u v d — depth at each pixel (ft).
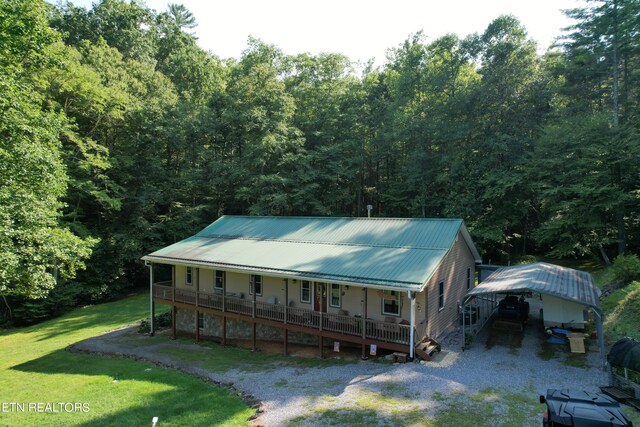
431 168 110.32
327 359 54.39
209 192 130.41
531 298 79.51
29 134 60.64
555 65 113.19
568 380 39.22
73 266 68.28
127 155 115.24
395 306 53.21
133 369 55.26
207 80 163.12
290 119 130.11
